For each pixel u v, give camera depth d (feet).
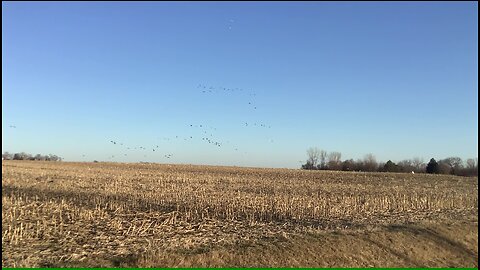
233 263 50.72
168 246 54.95
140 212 83.10
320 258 54.85
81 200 102.27
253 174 225.15
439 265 59.72
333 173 250.98
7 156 489.67
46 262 48.29
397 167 335.67
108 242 57.52
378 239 63.98
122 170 241.35
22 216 77.20
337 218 84.07
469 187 168.66
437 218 86.84
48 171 219.00
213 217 80.23
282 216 84.53
